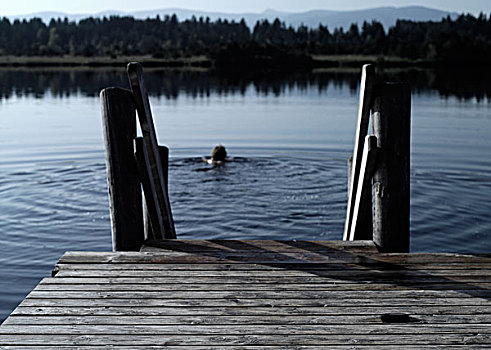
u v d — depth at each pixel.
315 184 11.22
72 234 8.19
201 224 8.62
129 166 5.42
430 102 26.61
